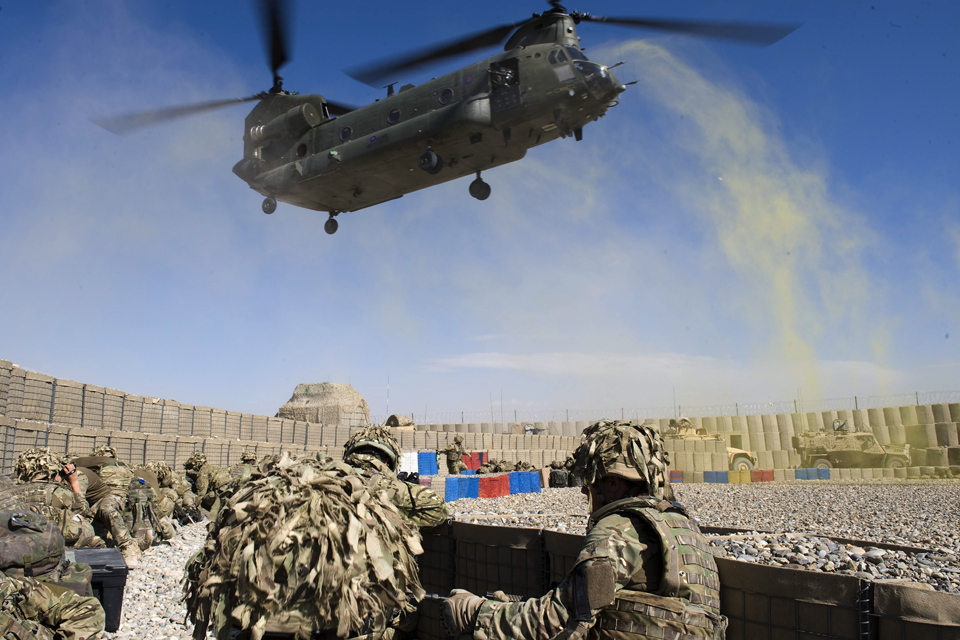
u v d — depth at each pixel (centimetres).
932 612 219
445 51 1378
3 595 339
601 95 1271
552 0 1349
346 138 1498
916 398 3634
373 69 1402
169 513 1059
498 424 4631
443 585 430
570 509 1326
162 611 602
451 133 1346
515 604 200
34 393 1101
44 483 614
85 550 591
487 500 1877
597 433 221
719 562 288
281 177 1584
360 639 209
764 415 3962
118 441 1352
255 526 209
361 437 392
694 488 2352
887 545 495
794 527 921
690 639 184
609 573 186
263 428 2131
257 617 199
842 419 3600
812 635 248
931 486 2278
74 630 371
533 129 1340
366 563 212
